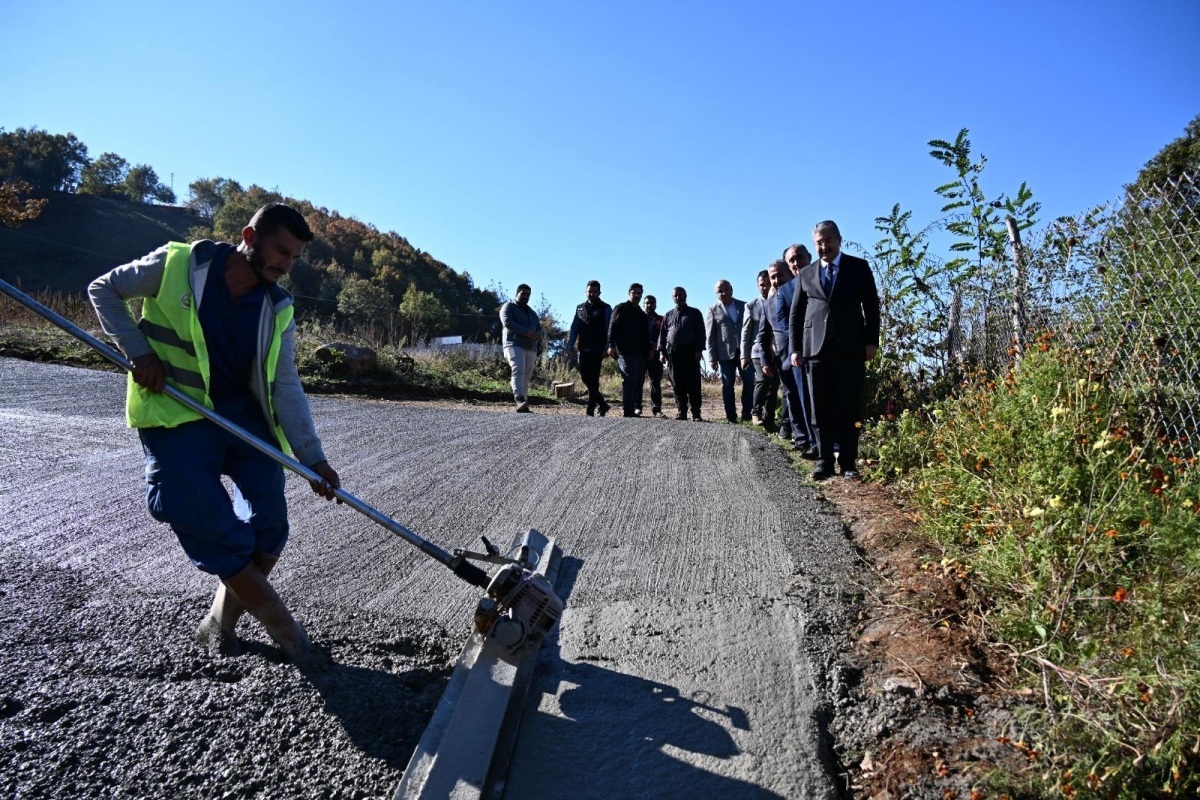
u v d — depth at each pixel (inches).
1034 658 120.3
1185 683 97.0
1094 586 124.6
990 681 125.2
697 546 181.3
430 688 126.6
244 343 126.1
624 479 235.6
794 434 294.4
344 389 567.8
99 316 120.1
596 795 105.1
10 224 1325.0
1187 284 189.5
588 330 485.4
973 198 284.8
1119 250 213.0
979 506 168.1
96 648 130.7
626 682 128.1
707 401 789.9
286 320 128.7
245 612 144.6
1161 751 95.9
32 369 395.9
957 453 189.0
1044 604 130.8
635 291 460.8
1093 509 140.3
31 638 132.4
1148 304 198.2
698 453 269.1
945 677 125.5
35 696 117.0
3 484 206.8
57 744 107.8
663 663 133.4
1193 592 115.5
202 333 123.0
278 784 104.2
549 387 776.9
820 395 241.0
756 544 181.6
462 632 143.5
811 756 111.5
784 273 320.2
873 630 142.2
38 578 153.9
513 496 218.8
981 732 113.6
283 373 129.6
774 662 132.7
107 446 249.1
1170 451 168.1
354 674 127.0
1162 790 94.7
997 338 270.7
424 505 209.8
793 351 249.6
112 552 168.7
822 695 125.3
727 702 123.0
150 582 155.6
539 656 135.0
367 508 127.4
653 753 112.2
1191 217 192.5
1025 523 148.3
